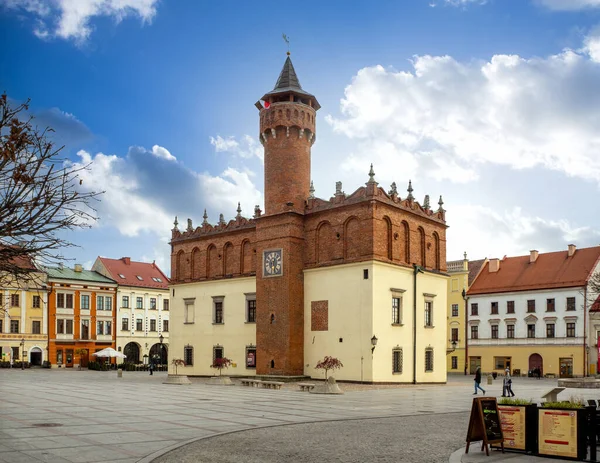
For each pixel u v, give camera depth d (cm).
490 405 1611
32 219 1199
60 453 1532
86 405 2791
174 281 6338
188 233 6278
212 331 5869
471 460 1502
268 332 5138
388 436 1923
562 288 7919
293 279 5084
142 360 9919
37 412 2452
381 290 4775
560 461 1500
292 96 5338
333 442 1786
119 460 1459
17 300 8694
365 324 4691
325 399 3350
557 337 7888
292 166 5247
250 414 2505
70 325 9162
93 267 10344
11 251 1226
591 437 1506
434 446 1730
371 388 4322
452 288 9088
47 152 1215
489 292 8644
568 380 5106
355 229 4881
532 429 1588
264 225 5294
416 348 5069
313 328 5034
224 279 5812
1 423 2084
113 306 9675
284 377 4856
